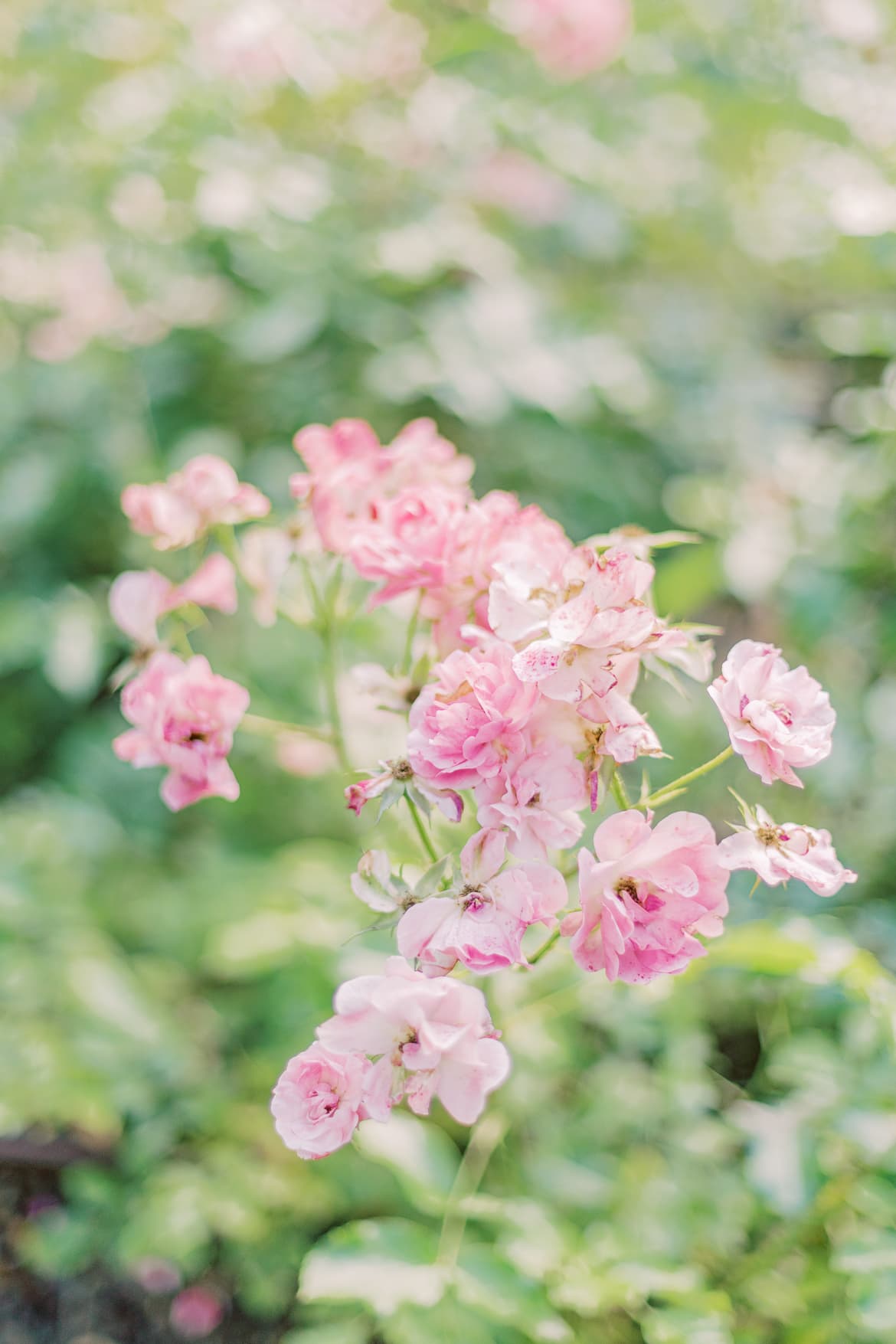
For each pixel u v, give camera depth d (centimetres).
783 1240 86
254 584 81
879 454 114
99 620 125
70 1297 99
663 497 168
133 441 143
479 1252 80
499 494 77
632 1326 87
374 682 77
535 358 141
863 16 141
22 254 154
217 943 103
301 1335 88
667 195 188
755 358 201
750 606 152
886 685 114
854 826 115
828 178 151
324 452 81
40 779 142
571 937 69
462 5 176
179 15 146
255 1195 95
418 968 69
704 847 69
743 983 98
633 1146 95
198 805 132
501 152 166
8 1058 95
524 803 69
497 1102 92
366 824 98
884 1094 83
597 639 69
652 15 173
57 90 143
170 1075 99
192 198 144
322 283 137
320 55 146
